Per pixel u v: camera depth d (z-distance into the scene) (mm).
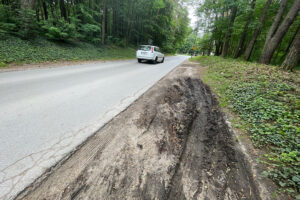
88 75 6016
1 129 2115
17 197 1272
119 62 11125
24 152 1748
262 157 1909
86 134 2191
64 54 9453
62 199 1277
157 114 2986
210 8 13750
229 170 1703
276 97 3445
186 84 5652
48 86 4219
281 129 2389
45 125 2320
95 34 15883
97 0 16156
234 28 13016
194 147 2082
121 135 2221
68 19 13539
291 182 1519
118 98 3730
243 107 3342
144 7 20562
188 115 3064
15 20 8422
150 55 11305
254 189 1478
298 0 6930
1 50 6773
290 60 5824
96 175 1521
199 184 1509
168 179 1539
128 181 1481
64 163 1646
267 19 12492
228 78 5926
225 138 2316
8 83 4168
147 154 1864
